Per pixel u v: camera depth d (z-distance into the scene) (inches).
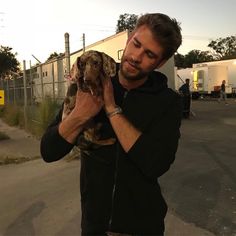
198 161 157.0
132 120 37.9
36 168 162.6
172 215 98.1
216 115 378.6
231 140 211.6
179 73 765.9
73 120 36.9
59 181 137.6
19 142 245.9
